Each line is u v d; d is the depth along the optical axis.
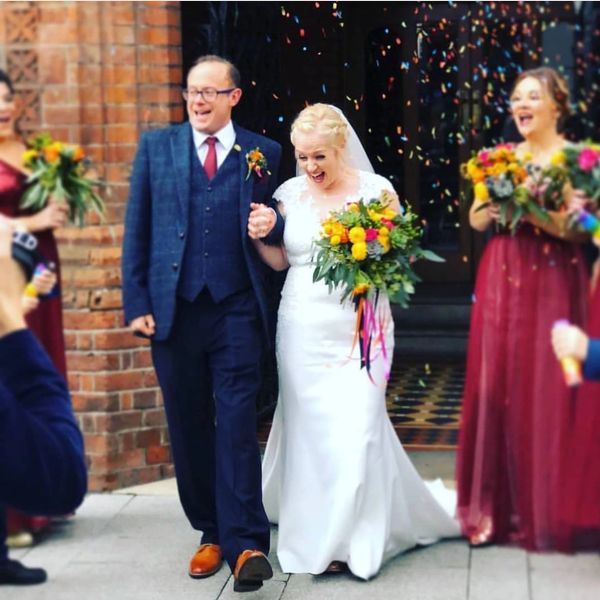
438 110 10.29
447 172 10.32
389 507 4.74
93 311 5.63
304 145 4.60
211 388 4.77
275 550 4.96
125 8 5.60
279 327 4.76
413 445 6.48
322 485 4.68
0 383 2.24
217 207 4.57
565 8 9.82
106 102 5.61
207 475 4.78
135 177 4.65
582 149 4.37
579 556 4.66
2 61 5.60
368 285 4.52
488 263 4.73
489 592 4.41
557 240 4.63
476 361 4.78
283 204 4.76
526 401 4.68
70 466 2.24
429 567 4.70
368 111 10.29
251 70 6.73
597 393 4.54
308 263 4.70
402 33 10.15
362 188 4.73
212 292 4.54
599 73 9.43
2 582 4.57
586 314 4.64
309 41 9.88
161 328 4.59
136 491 5.70
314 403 4.66
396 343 9.25
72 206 4.55
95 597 4.44
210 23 6.09
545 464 4.66
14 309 2.26
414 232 4.57
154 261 4.61
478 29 10.08
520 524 4.73
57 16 5.55
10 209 4.60
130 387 5.73
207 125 4.55
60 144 4.46
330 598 4.44
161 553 4.91
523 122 4.66
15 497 2.23
